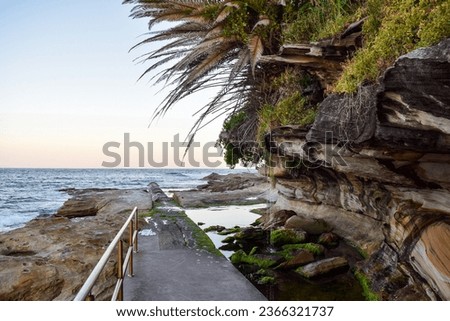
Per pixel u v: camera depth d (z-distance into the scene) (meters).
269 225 8.82
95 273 2.33
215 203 16.86
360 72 4.21
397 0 4.04
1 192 39.28
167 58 9.21
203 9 8.36
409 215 4.44
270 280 5.45
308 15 7.12
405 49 3.59
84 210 14.82
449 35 2.94
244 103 10.02
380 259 5.23
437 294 3.75
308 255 6.23
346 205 7.23
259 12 7.66
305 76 7.28
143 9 8.76
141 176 93.19
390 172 4.33
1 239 6.86
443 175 3.58
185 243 7.13
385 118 3.40
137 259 5.97
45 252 6.14
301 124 6.38
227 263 5.78
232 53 8.79
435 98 2.70
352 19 5.32
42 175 96.12
